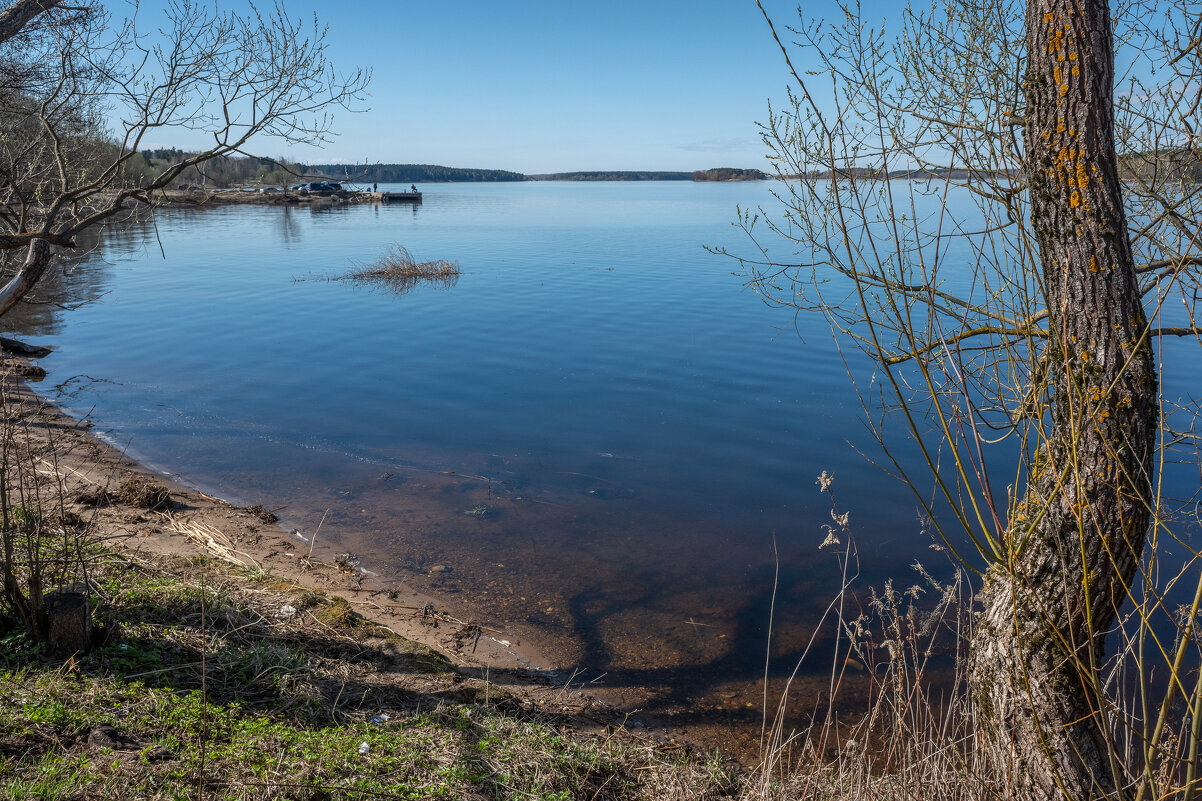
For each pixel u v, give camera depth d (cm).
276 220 6519
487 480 1049
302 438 1217
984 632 319
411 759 425
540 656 639
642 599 739
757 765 509
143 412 1327
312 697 479
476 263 3506
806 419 1315
